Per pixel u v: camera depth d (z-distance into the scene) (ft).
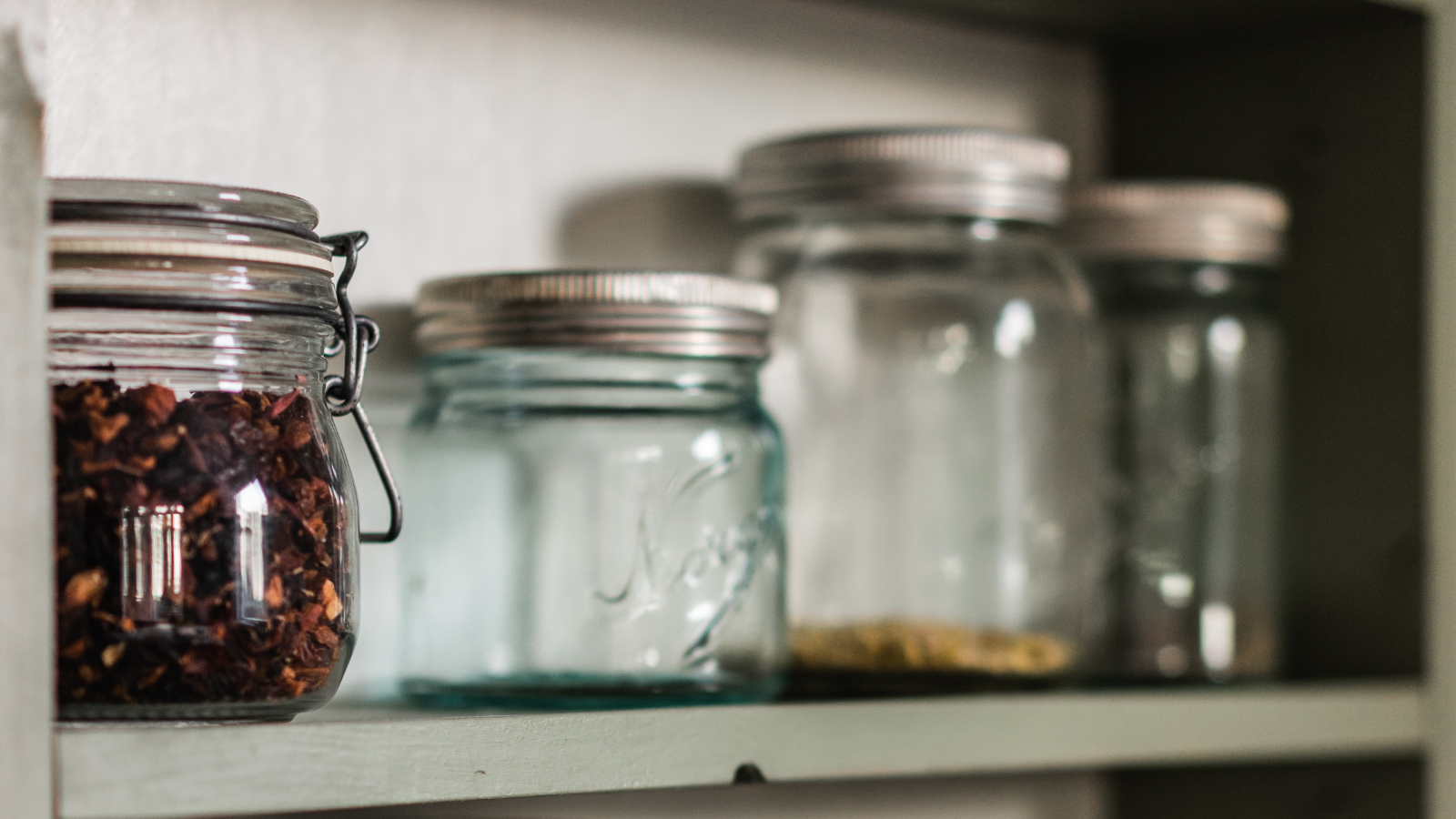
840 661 2.19
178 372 1.77
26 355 1.70
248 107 2.11
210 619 1.74
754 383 2.13
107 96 2.04
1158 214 2.46
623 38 2.34
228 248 1.76
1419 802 2.42
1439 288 2.43
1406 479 2.45
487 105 2.25
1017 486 2.33
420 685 2.08
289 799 1.78
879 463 2.31
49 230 1.74
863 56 2.51
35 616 1.70
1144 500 2.46
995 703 2.17
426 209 2.21
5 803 1.69
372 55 2.18
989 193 2.24
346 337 1.86
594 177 2.32
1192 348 2.48
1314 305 2.54
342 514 1.83
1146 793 2.66
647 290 2.02
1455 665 2.43
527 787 1.88
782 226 2.32
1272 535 2.50
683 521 2.05
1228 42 2.63
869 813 2.48
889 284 2.31
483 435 2.07
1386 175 2.48
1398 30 2.48
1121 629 2.45
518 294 2.02
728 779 1.99
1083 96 2.71
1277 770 2.54
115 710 1.74
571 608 2.04
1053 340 2.36
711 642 2.05
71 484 1.74
